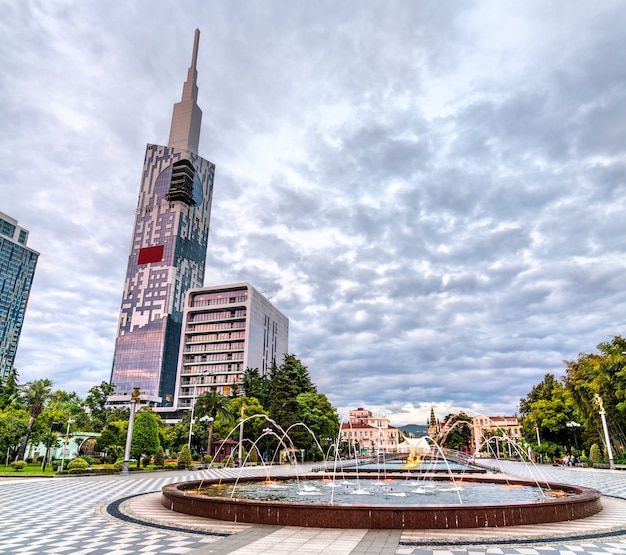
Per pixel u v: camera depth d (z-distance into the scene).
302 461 57.88
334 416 68.38
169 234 142.62
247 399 62.78
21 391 63.28
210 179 166.75
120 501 15.73
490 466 46.41
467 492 19.73
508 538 9.33
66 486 21.45
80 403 79.56
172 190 147.25
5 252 150.38
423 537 9.39
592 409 44.31
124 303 137.25
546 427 57.28
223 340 100.31
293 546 8.56
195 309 104.06
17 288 153.25
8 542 9.09
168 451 57.56
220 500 11.71
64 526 10.88
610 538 9.38
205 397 56.78
